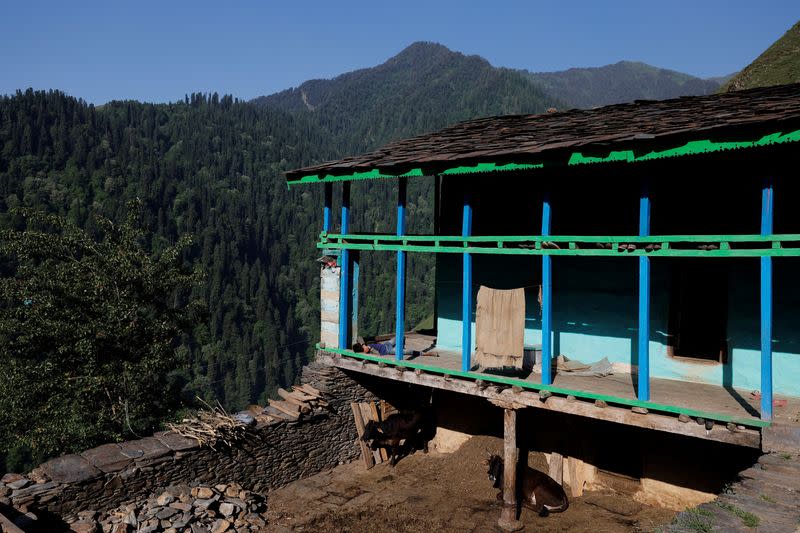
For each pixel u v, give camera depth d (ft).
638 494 35.32
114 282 54.85
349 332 42.45
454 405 46.19
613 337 35.88
